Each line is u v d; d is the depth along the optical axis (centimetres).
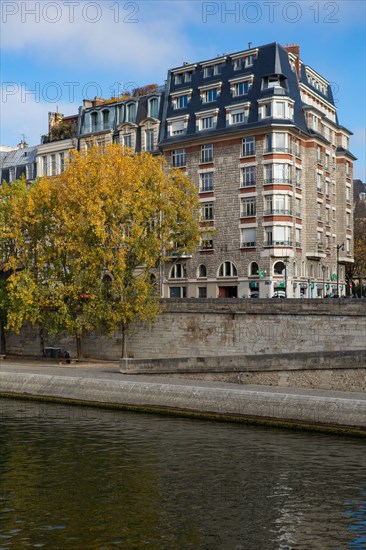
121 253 4484
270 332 4312
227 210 6128
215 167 6222
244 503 1845
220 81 6284
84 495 1927
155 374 3781
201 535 1622
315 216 6328
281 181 5888
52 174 7638
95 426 2956
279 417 2898
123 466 2236
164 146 6544
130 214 4619
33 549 1531
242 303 4444
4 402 3756
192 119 6431
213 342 4603
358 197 11019
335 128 7069
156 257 4738
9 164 8388
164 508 1812
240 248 6012
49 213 4991
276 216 5841
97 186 4569
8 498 1903
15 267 5075
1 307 5422
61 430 2866
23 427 2944
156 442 2598
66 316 4712
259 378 3356
